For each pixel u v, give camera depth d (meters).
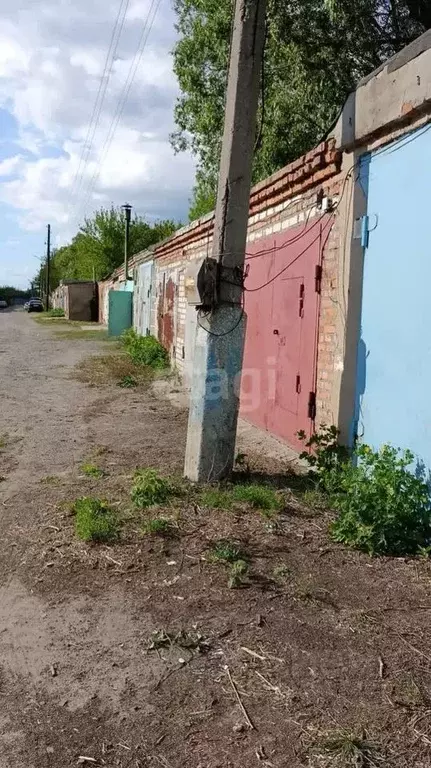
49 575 3.84
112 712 2.66
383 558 4.08
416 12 11.07
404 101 4.43
